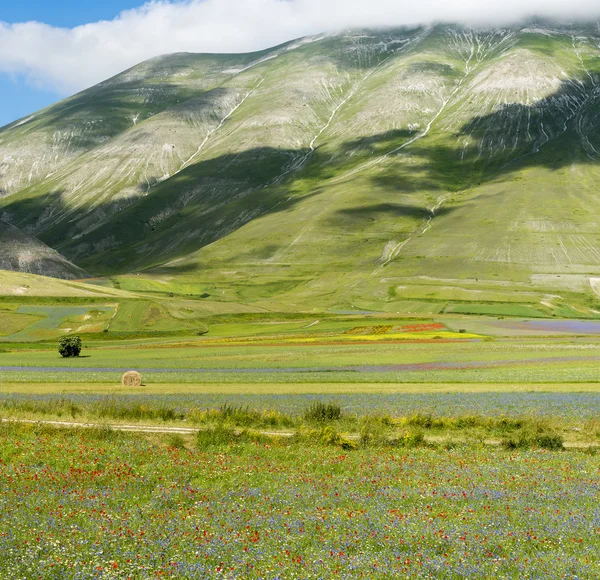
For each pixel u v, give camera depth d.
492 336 114.94
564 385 57.00
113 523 18.16
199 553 15.81
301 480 23.59
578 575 14.75
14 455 27.27
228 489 22.53
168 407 42.19
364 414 40.06
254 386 57.19
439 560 15.44
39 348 115.50
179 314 152.88
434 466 26.38
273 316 161.75
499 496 21.41
